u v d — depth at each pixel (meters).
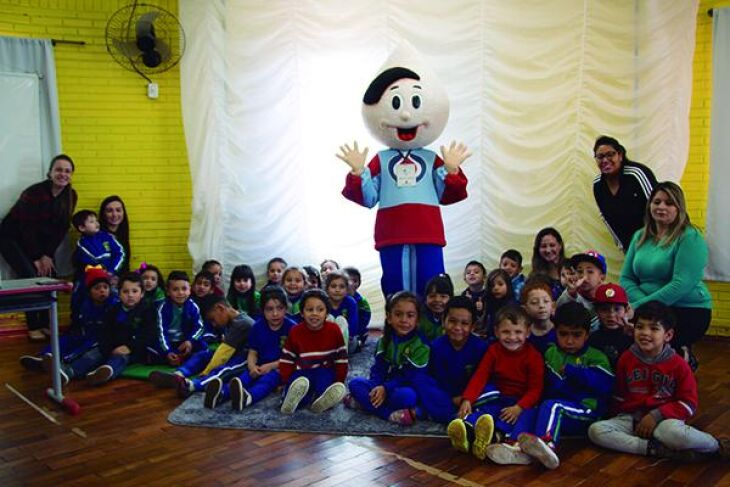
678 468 2.52
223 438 2.85
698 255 3.25
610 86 4.67
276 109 5.08
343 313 4.17
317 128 5.12
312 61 5.06
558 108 4.79
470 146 4.93
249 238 5.11
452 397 3.07
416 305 3.11
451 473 2.49
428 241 3.70
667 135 4.52
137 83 5.20
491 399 2.87
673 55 4.48
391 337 3.19
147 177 5.28
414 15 4.90
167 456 2.66
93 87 5.14
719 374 3.78
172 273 4.04
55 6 5.02
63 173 4.79
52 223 4.84
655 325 2.66
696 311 3.40
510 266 4.37
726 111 4.49
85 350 3.95
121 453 2.69
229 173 5.04
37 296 3.22
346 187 3.71
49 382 3.72
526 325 2.86
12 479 2.46
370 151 5.11
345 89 5.07
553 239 4.29
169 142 5.28
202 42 4.93
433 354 3.11
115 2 5.12
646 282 3.44
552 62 4.77
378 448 2.73
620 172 4.05
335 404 3.17
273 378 3.36
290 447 2.74
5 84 4.84
